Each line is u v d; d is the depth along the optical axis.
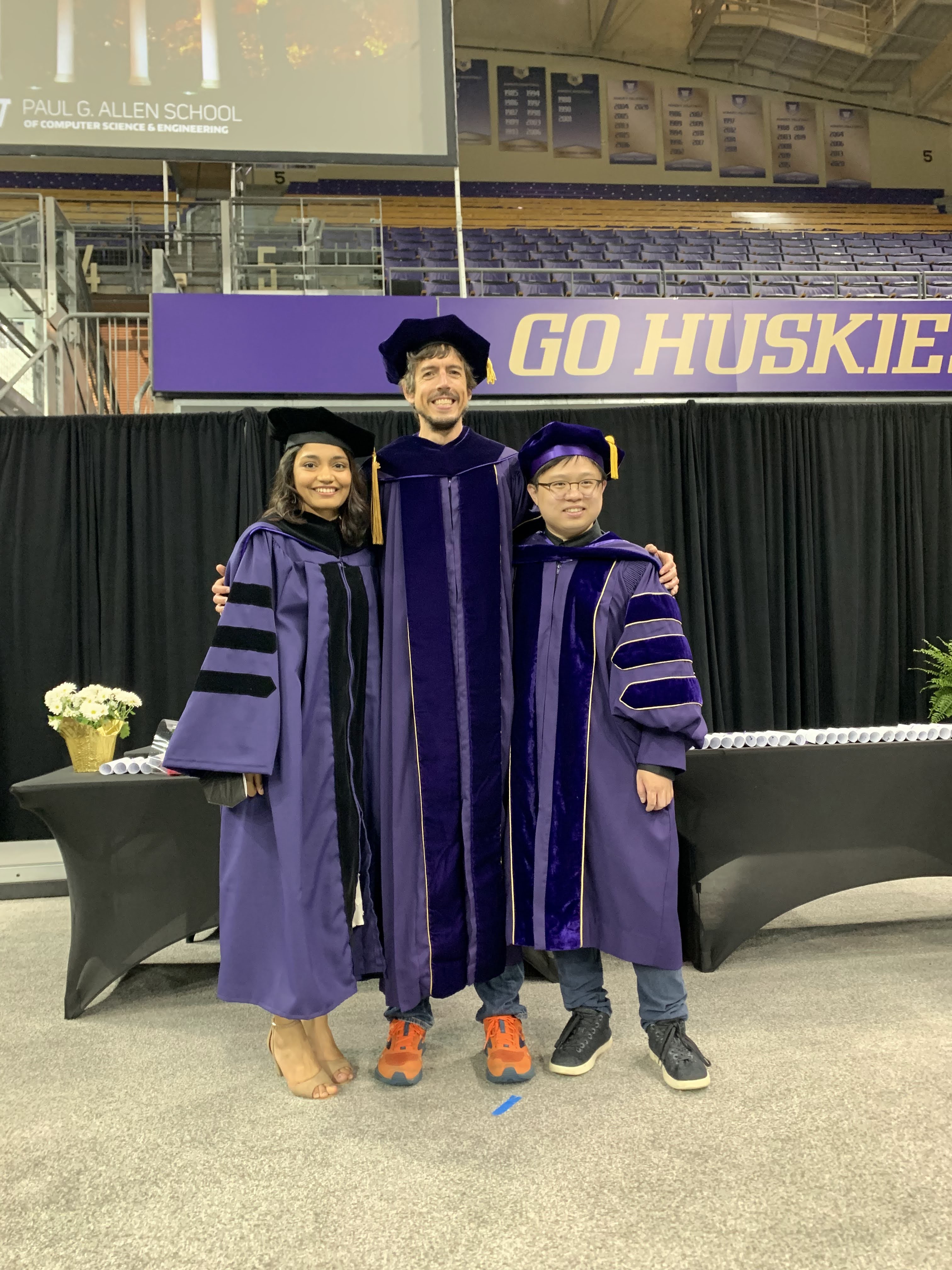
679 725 1.80
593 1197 1.42
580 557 1.95
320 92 4.80
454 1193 1.45
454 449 2.01
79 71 4.63
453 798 1.89
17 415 4.93
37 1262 1.30
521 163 12.52
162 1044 2.17
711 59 12.80
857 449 5.30
